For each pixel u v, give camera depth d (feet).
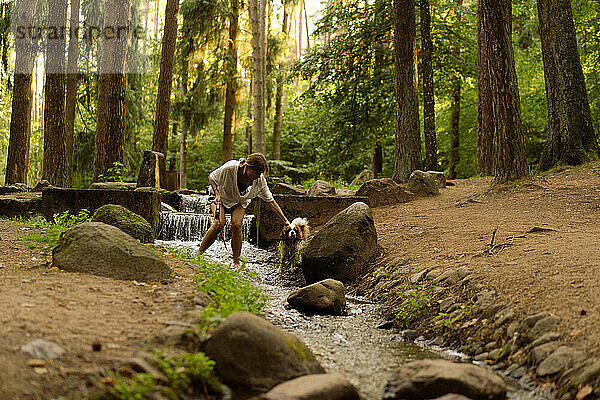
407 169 50.67
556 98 47.73
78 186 87.25
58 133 56.54
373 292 22.02
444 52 69.77
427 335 16.40
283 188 45.14
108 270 16.88
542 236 23.21
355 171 113.09
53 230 23.77
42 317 11.75
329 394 9.99
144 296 15.02
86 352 10.36
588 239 21.53
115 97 58.34
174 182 59.31
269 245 35.58
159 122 63.16
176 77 94.63
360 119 71.05
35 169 115.14
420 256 23.65
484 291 16.97
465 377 10.98
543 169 47.93
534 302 14.88
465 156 93.40
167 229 37.73
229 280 17.67
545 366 12.07
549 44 48.29
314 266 24.54
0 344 9.98
